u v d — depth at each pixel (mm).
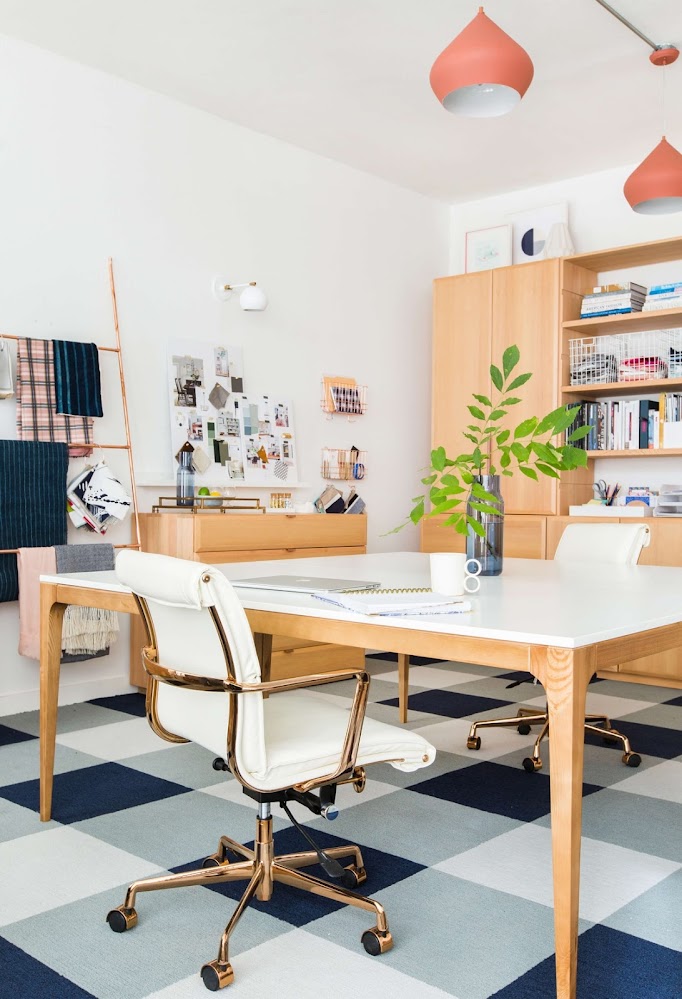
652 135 4809
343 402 5312
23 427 3830
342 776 1784
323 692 4289
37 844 2383
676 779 3010
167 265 4445
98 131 4152
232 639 1637
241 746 1669
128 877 2176
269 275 4938
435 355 5602
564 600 2053
